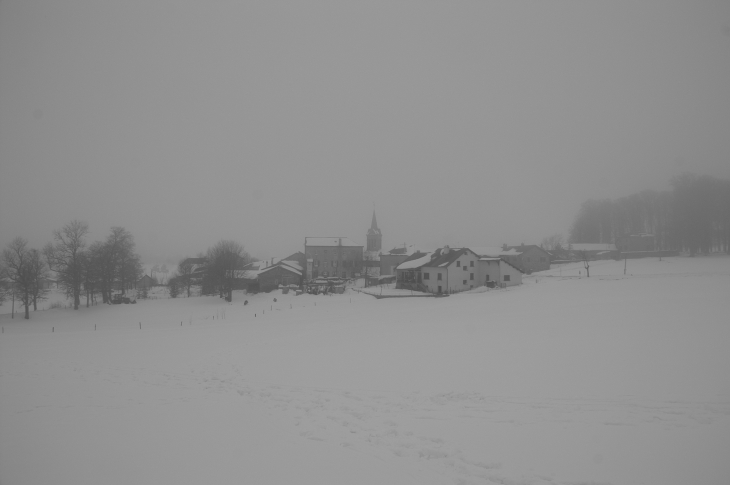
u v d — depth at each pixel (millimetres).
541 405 14602
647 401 14258
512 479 9586
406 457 11070
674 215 120375
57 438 13000
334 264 108375
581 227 158625
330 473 10195
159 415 15180
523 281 74125
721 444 10773
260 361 24797
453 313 43875
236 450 11742
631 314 32969
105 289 78188
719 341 21875
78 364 25906
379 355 24719
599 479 9422
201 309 66750
